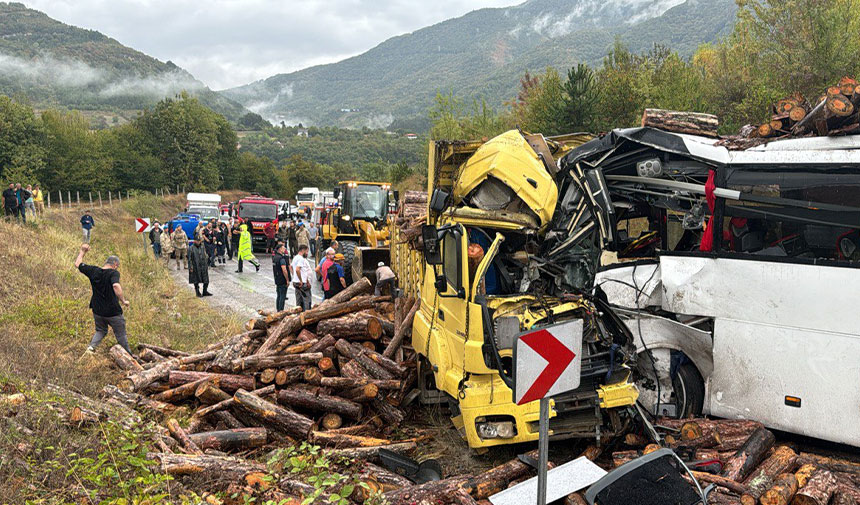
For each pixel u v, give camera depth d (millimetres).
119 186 64812
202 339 11273
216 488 5043
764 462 5070
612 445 5906
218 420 7109
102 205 50531
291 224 26281
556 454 6039
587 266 6941
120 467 4855
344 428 6902
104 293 9031
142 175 67562
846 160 5465
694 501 3977
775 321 5719
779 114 6418
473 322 5734
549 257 6840
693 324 6367
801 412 5629
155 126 79688
